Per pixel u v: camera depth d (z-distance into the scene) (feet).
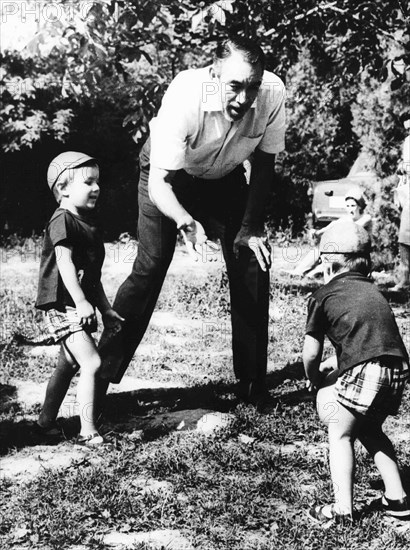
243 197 17.75
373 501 13.03
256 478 14.28
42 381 20.90
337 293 12.75
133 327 17.46
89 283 16.69
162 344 25.05
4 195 56.75
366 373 12.21
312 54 28.71
